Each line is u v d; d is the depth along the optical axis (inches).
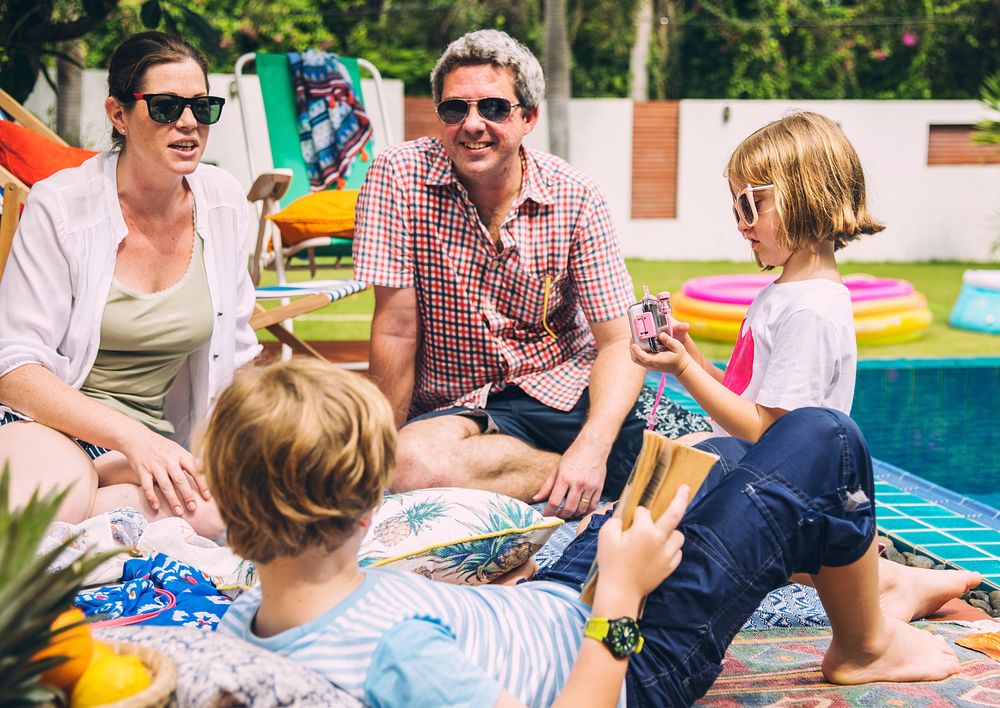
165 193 121.2
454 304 143.3
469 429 141.9
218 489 59.4
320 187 266.7
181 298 124.0
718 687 90.4
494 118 132.5
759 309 108.9
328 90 268.4
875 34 881.5
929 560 133.7
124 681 55.5
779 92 886.4
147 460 109.6
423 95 839.7
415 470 136.1
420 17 826.8
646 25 791.7
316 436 57.6
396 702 59.3
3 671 49.8
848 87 897.5
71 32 251.6
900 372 303.6
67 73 436.8
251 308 136.6
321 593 62.2
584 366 148.5
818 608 110.9
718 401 101.3
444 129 135.3
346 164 266.8
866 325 353.1
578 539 85.0
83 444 119.0
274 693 56.7
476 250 141.6
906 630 92.8
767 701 87.0
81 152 177.0
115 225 119.5
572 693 64.7
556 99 634.8
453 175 139.4
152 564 94.8
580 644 70.6
